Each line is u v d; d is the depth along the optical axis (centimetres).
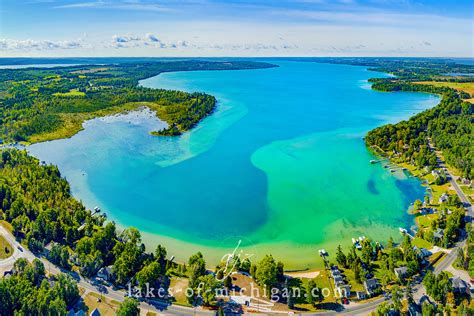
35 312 9869
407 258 12400
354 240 14288
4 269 12206
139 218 16125
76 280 11756
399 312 10175
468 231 13825
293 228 15338
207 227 15425
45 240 13800
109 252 12888
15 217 15038
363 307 10762
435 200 17338
